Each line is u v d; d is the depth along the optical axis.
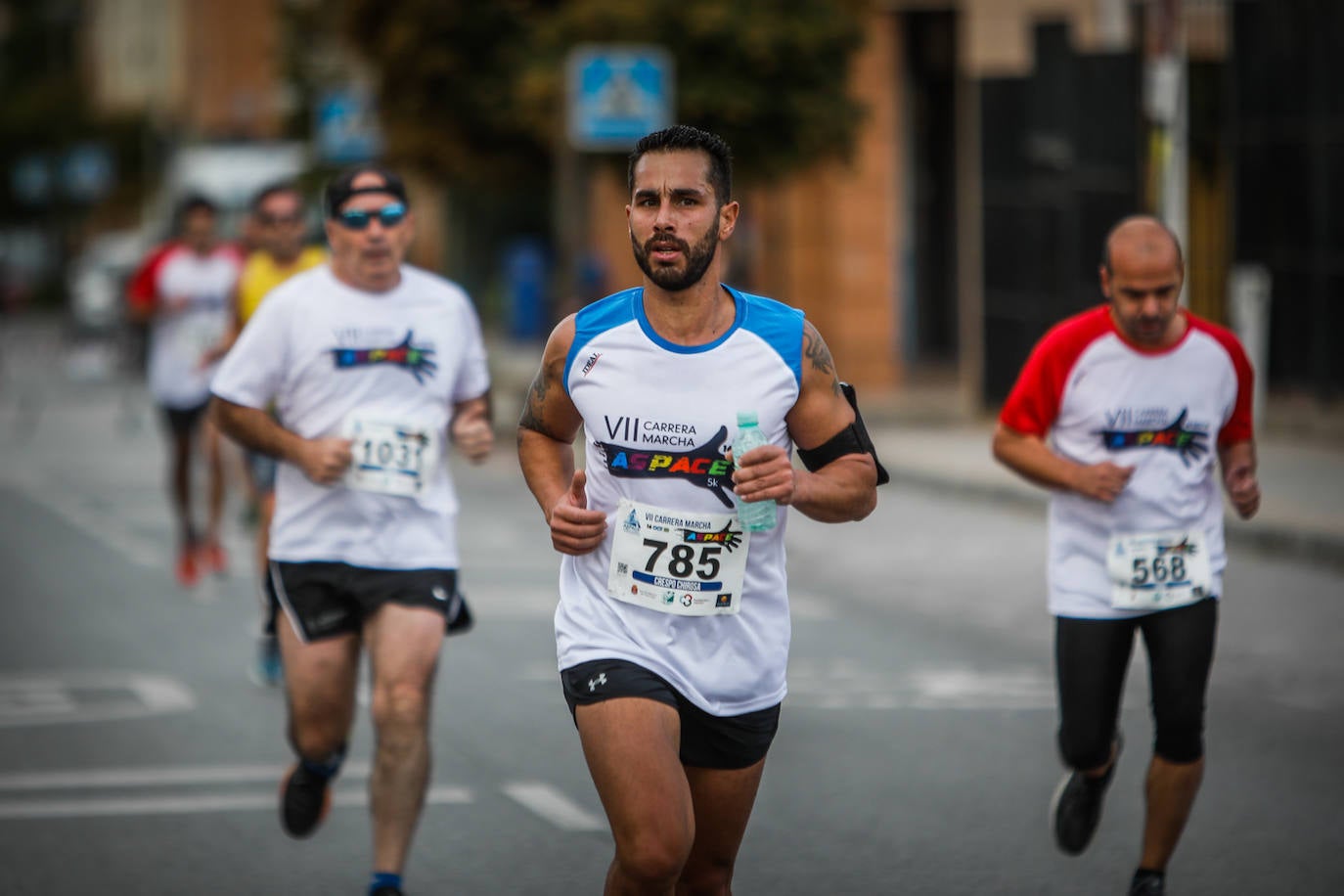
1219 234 55.53
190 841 18.25
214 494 33.25
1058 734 16.75
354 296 17.53
